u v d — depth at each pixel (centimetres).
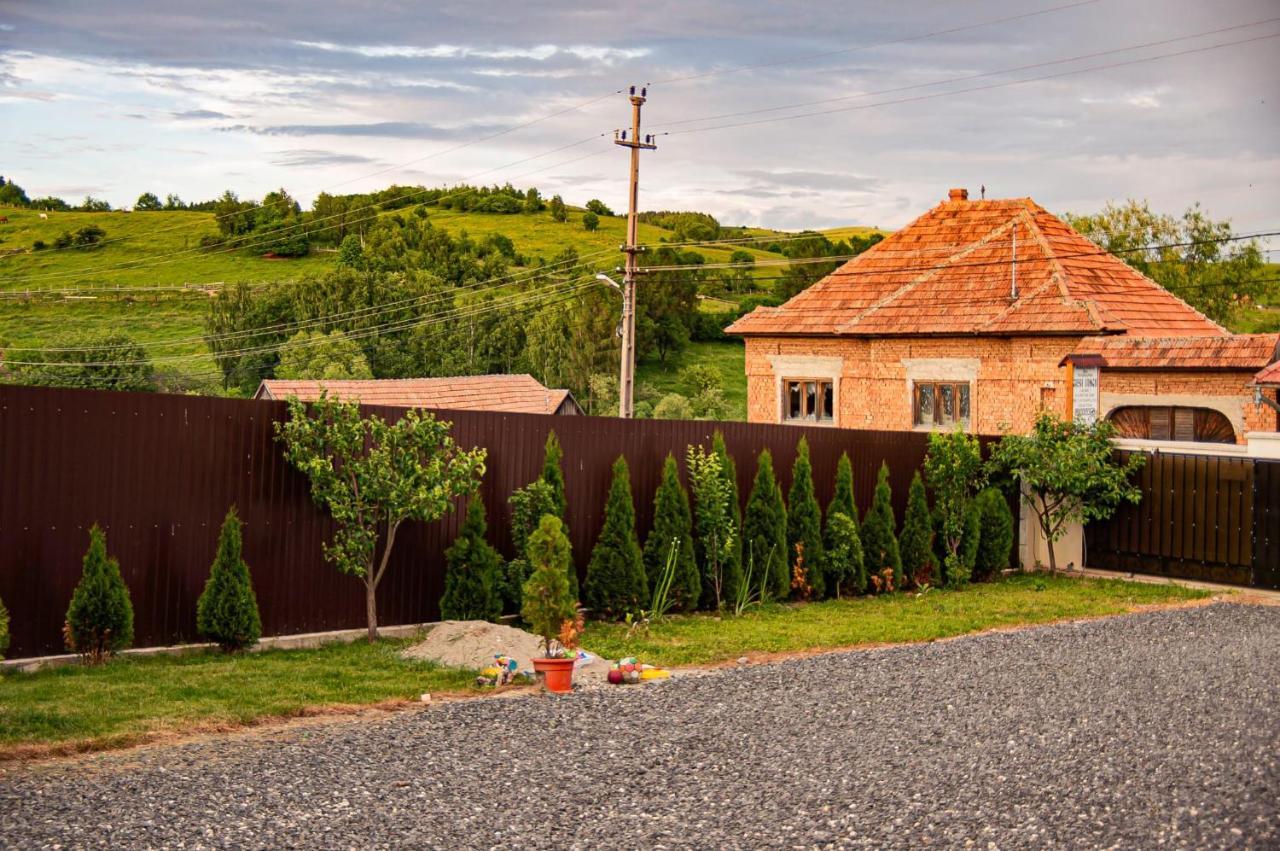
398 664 1216
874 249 3394
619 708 1039
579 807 764
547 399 4253
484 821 734
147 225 13362
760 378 3331
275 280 10256
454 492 1381
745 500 1847
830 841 704
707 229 13312
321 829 711
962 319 2931
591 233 13550
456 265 9375
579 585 1631
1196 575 2033
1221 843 682
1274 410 2316
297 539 1352
